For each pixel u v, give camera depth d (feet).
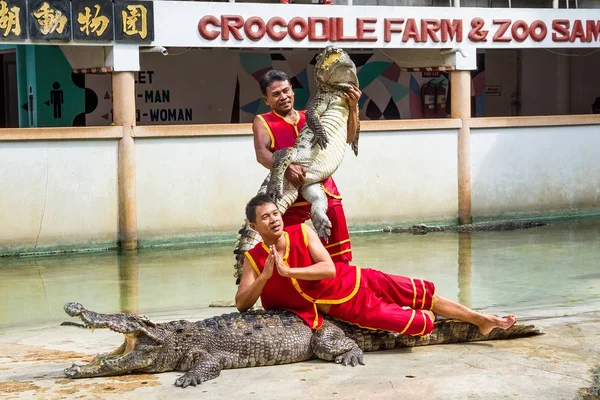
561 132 57.57
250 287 20.08
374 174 52.70
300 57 65.57
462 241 47.62
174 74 61.87
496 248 44.68
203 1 52.29
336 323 20.54
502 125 55.67
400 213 53.52
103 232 47.06
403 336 21.08
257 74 64.54
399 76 68.59
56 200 46.01
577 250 43.50
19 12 44.21
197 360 19.16
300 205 22.84
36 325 28.63
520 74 73.41
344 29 51.03
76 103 59.21
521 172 56.59
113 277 38.32
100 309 31.30
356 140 23.71
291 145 22.79
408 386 17.99
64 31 45.14
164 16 47.29
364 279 20.40
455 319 21.44
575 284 34.09
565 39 56.44
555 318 24.98
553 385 18.04
